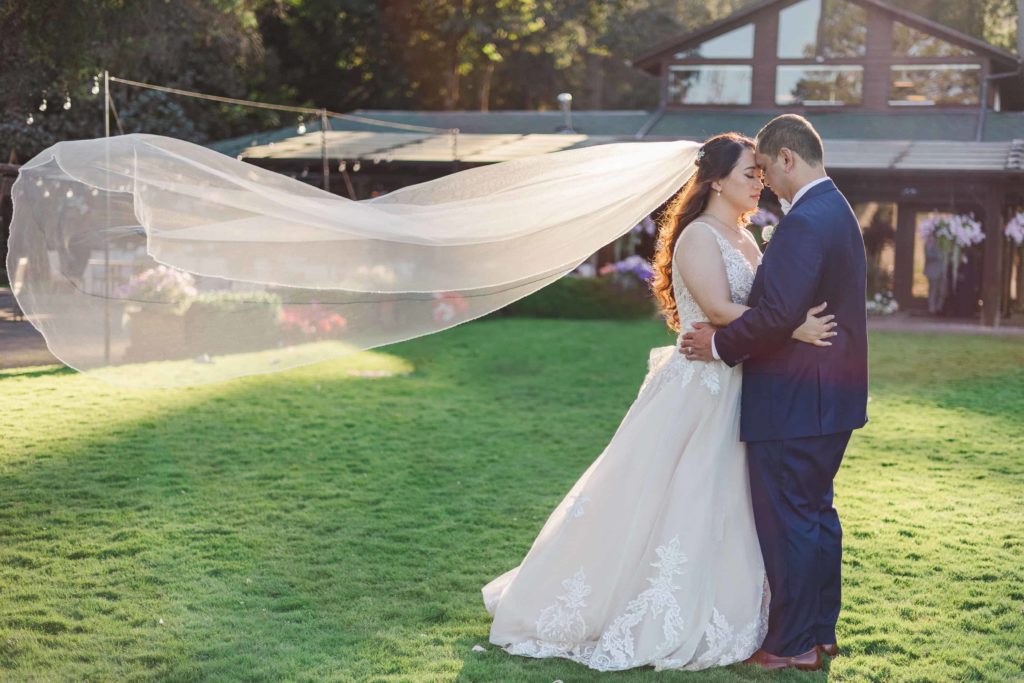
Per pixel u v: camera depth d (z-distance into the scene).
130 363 3.70
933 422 7.86
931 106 19.30
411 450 6.72
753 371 3.38
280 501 5.39
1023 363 11.28
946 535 4.88
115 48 12.28
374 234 3.67
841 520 5.13
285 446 6.73
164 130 20.41
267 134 21.75
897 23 19.36
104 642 3.52
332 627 3.69
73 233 3.64
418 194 3.97
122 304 3.69
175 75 22.34
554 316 16.55
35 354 5.92
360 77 30.73
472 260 3.81
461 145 18.83
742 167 3.49
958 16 27.12
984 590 4.11
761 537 3.38
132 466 6.04
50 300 3.65
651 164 3.84
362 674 3.28
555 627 3.47
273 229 3.62
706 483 3.38
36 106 13.51
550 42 29.69
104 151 3.53
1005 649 3.52
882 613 3.86
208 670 3.29
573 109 33.62
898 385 9.75
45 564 4.34
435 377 9.98
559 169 3.85
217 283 3.73
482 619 3.78
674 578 3.33
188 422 7.40
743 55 20.22
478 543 4.70
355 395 8.81
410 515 5.16
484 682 3.22
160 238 3.54
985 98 18.98
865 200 18.59
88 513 5.09
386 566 4.36
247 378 9.55
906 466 6.38
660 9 33.41
